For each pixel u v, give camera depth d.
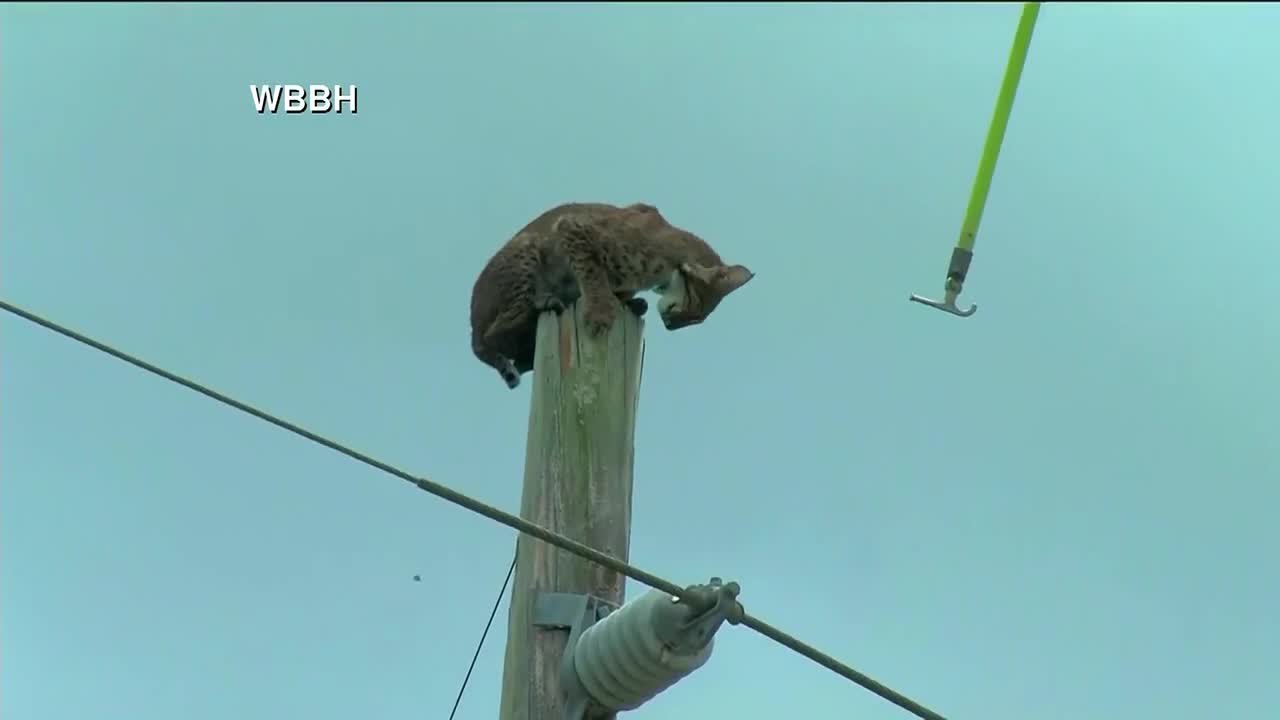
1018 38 6.34
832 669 6.09
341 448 6.24
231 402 6.44
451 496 6.08
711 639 6.15
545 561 6.75
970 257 6.43
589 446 7.01
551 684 6.39
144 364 6.56
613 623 6.15
